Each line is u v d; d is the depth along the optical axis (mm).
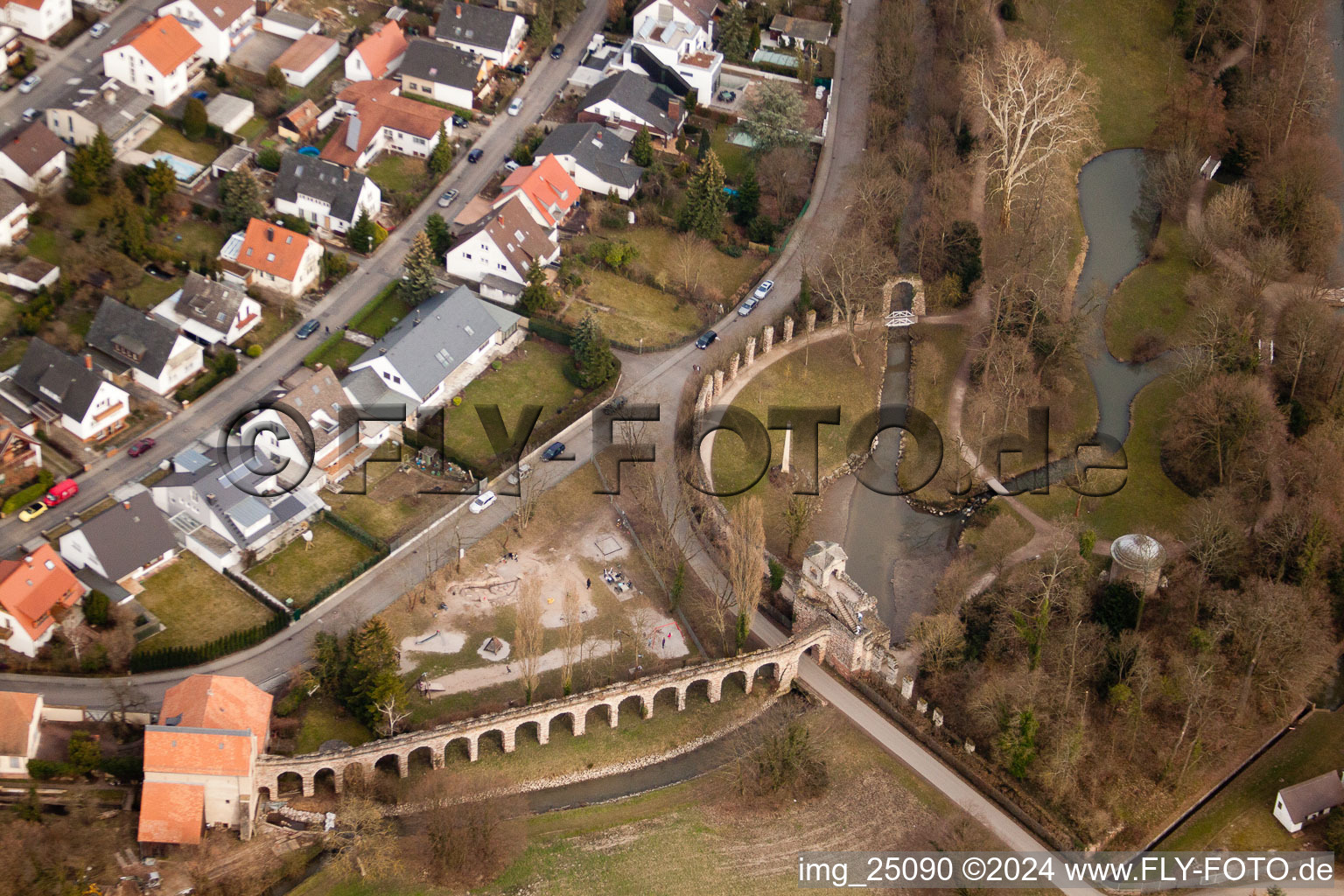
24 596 166125
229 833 153250
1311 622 180750
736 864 159125
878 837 162375
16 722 154125
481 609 180625
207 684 156625
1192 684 170875
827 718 174500
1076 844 162500
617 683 169875
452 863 152625
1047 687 171125
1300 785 167000
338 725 164375
